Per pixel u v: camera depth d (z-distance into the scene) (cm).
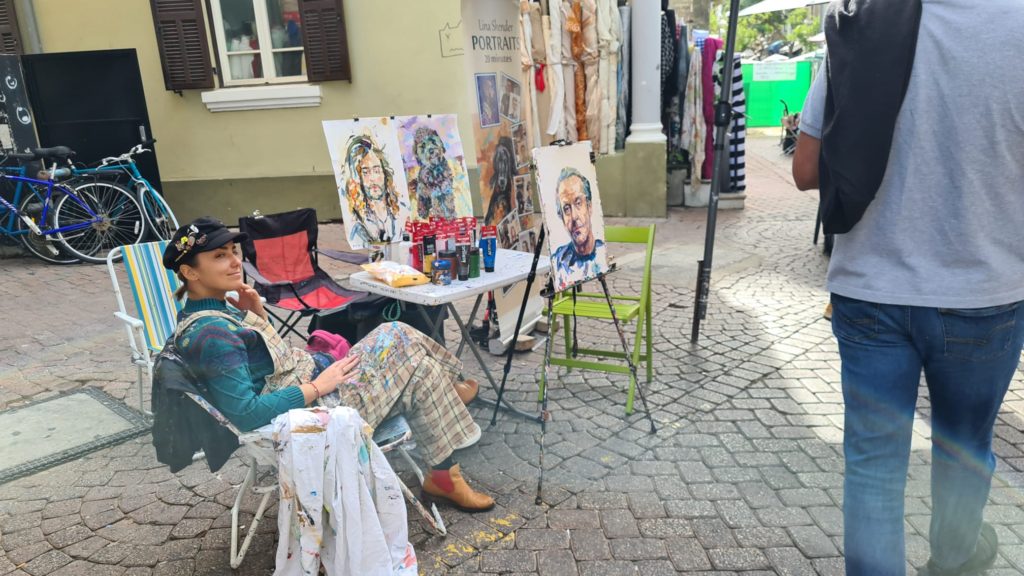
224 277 244
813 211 886
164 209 744
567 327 408
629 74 861
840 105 173
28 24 796
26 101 709
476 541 267
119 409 386
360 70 795
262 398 236
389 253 372
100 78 726
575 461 322
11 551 270
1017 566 243
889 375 183
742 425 349
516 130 462
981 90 160
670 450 328
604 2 785
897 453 187
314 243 432
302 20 776
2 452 342
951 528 214
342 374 257
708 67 862
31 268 692
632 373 352
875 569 186
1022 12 157
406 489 254
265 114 817
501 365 436
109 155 746
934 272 173
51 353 471
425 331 398
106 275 662
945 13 163
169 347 235
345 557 225
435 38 772
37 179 678
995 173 163
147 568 259
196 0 777
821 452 322
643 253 699
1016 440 327
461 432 275
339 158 374
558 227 315
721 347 450
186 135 830
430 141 421
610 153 849
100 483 315
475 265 332
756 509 282
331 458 219
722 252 690
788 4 1180
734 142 909
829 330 473
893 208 175
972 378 181
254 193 841
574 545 263
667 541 264
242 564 260
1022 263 172
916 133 168
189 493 306
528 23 736
